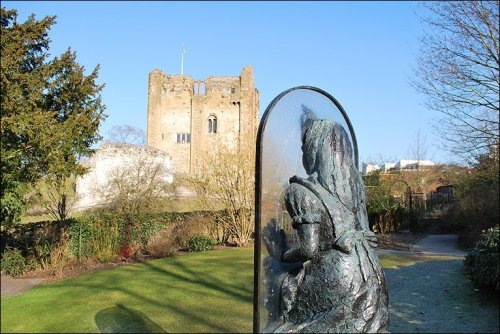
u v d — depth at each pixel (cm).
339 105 563
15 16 1189
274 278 461
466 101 1661
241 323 570
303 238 469
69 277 1134
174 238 1731
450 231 2445
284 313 469
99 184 2608
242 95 5328
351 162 530
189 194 2611
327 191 495
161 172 2727
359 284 469
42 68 1240
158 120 5391
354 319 460
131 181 2270
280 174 472
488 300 812
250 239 1909
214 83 5400
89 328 586
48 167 1198
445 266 1234
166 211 1972
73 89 1316
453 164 2945
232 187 1928
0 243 1167
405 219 2542
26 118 1084
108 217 1588
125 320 616
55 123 1212
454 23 1648
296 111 503
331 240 478
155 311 667
